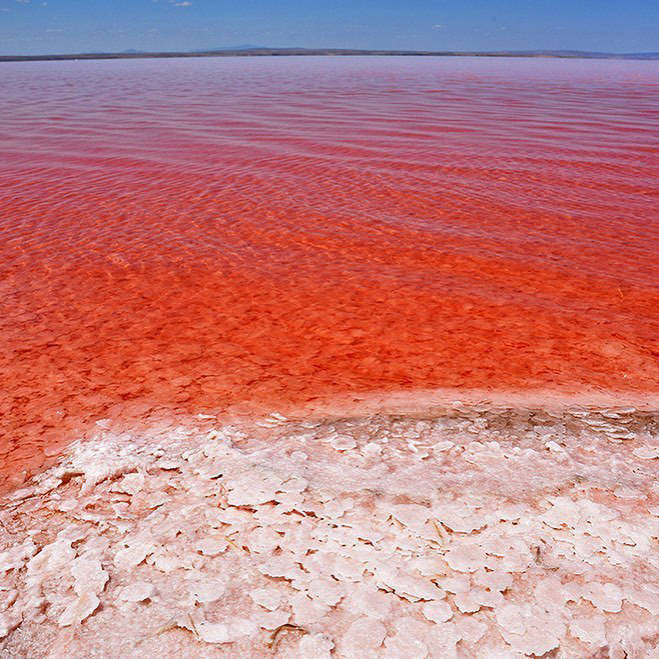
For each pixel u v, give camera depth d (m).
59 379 4.63
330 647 2.25
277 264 7.42
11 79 42.09
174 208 9.85
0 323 5.66
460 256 7.76
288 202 10.23
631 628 2.33
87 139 15.68
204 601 2.45
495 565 2.59
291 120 18.83
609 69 65.38
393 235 8.59
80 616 2.40
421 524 2.79
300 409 4.13
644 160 13.28
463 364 4.92
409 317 5.91
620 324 5.73
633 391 4.43
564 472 3.21
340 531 2.76
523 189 11.13
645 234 8.70
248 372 4.76
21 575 2.64
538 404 4.14
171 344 5.28
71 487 3.26
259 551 2.68
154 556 2.68
